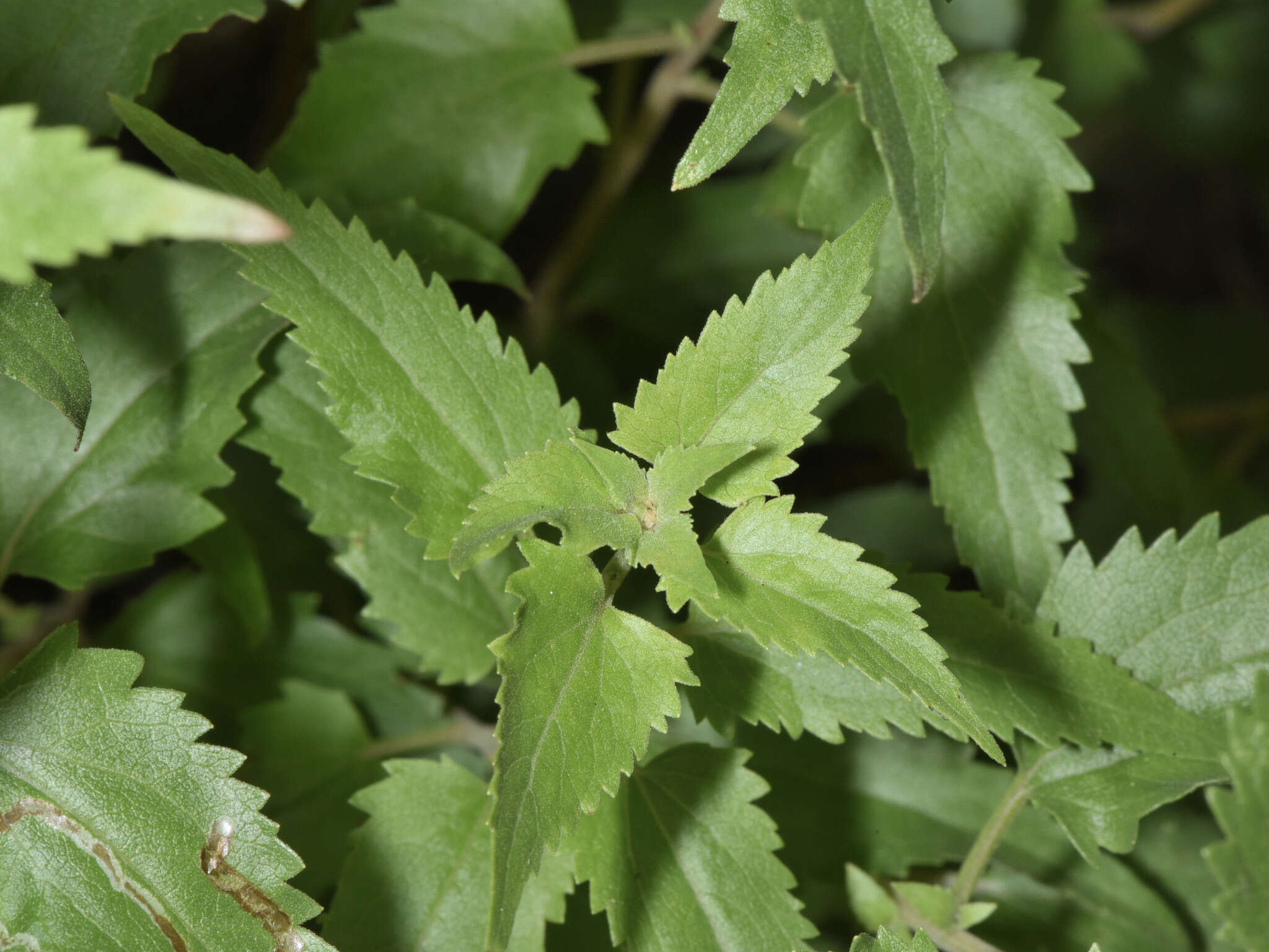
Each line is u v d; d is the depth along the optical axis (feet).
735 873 1.26
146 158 1.68
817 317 1.22
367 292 1.25
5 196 1.07
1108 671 1.29
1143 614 1.30
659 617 1.46
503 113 1.45
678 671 1.19
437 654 1.32
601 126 1.46
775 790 1.37
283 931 1.21
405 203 1.37
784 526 1.21
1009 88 1.38
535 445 1.26
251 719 1.38
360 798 1.28
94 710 1.22
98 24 1.31
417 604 1.32
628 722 1.19
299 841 1.36
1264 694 1.19
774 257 1.75
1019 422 1.37
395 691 1.43
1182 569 1.30
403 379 1.25
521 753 1.17
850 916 1.39
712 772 1.27
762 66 1.22
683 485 1.21
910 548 1.75
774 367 1.22
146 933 1.20
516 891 1.15
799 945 1.25
